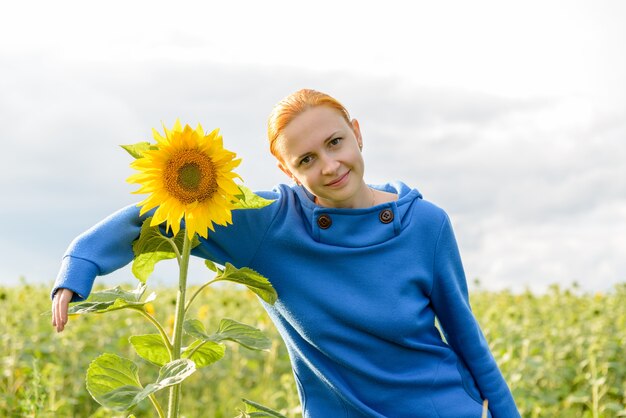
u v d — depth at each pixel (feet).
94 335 18.83
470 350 7.80
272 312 7.91
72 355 16.25
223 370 17.93
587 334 20.02
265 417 6.85
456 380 7.54
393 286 7.40
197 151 6.30
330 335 7.37
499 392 7.79
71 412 13.78
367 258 7.46
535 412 14.16
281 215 7.55
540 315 23.50
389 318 7.29
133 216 7.02
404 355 7.43
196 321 7.22
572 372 17.56
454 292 7.73
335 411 7.67
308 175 7.16
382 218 7.55
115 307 6.41
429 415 7.31
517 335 19.69
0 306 20.74
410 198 7.74
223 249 7.47
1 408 12.35
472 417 7.39
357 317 7.27
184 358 6.58
